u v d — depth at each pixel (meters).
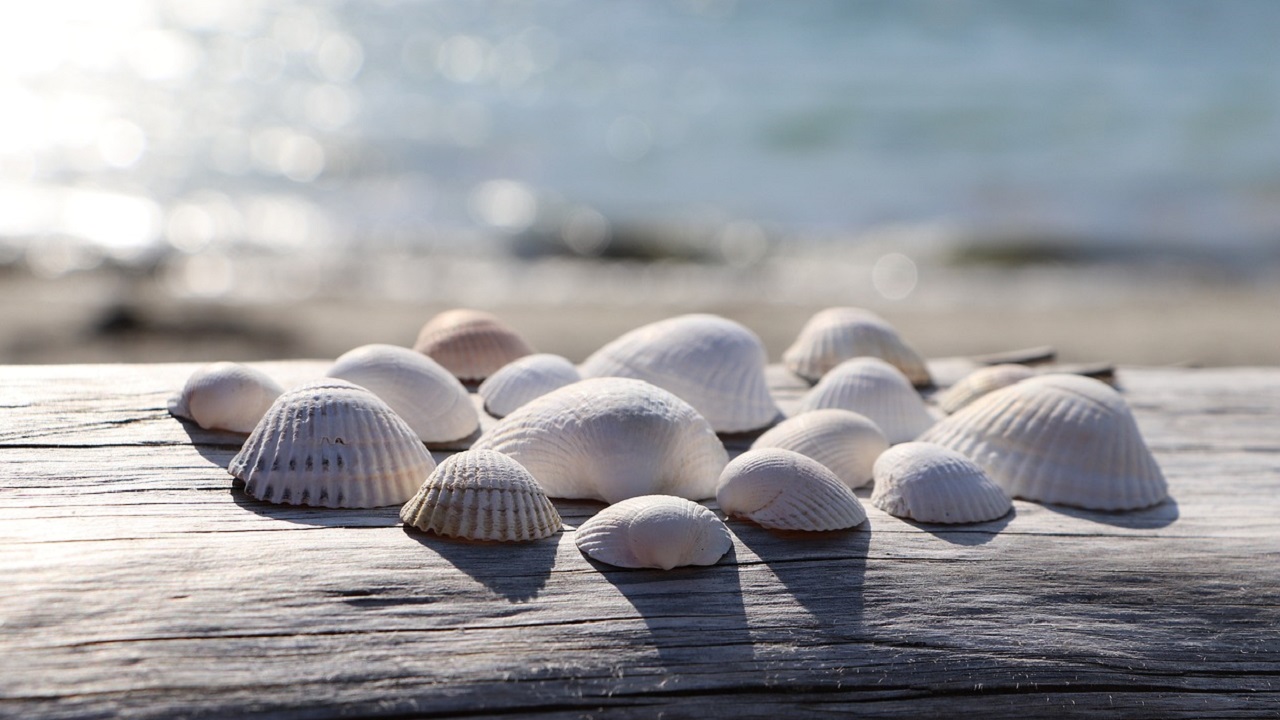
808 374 0.44
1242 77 2.67
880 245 1.38
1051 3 3.52
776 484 0.35
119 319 0.93
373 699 0.32
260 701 0.32
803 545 0.35
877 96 2.40
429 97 2.22
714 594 0.34
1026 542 0.36
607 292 1.15
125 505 0.35
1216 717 0.34
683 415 0.36
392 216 1.40
